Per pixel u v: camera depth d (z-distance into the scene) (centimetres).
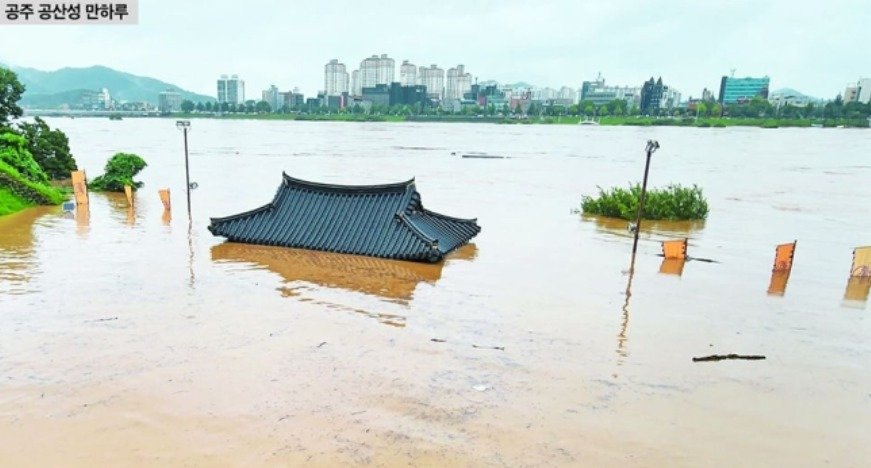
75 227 2241
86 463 740
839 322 1351
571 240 2239
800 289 1611
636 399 948
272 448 780
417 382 987
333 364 1047
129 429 818
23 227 2219
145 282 1516
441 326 1262
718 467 769
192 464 743
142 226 2286
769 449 816
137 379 964
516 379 1009
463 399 932
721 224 2678
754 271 1802
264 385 957
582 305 1430
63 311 1278
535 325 1283
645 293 1543
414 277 1647
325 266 1725
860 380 1045
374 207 1984
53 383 944
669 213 2755
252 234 1969
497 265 1812
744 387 1003
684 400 949
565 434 835
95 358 1039
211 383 959
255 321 1254
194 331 1182
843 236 2441
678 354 1139
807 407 939
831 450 820
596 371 1051
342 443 796
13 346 1083
